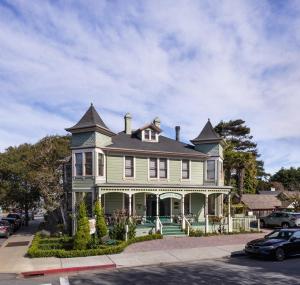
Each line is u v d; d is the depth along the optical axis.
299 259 20.16
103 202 31.23
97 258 19.81
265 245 19.88
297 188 77.69
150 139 35.34
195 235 28.59
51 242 24.77
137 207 32.59
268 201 48.94
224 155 46.41
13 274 16.69
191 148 37.00
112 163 31.48
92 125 29.64
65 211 33.62
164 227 29.23
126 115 36.41
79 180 30.22
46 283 14.74
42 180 33.75
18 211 60.91
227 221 31.20
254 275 15.77
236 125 66.25
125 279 15.25
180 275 15.91
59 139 39.69
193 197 35.19
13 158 42.41
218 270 16.97
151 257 20.17
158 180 33.50
